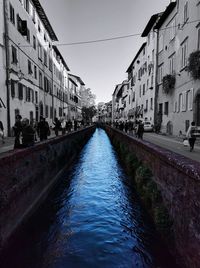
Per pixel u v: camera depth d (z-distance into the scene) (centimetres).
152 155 700
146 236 565
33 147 713
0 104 1603
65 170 1305
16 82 1900
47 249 514
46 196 848
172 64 2264
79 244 530
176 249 434
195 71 1516
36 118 2569
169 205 498
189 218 375
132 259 473
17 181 570
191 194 368
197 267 339
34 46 2481
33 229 614
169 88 2250
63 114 4456
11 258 482
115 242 537
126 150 1341
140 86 3834
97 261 468
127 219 661
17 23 1936
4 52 1683
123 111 6122
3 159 486
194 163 414
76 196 866
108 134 3816
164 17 2459
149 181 696
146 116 3312
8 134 1738
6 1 1691
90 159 1678
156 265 450
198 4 1596
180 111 1994
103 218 670
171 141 1636
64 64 4584
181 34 1970
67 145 1449
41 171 806
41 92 2795
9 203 514
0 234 460
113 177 1143
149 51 3167
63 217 680
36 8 2548
